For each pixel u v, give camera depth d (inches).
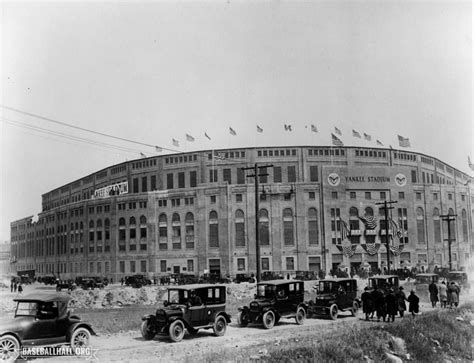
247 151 4234.7
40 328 745.6
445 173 4982.8
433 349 973.8
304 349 808.9
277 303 1123.3
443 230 4119.1
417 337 993.5
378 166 3939.5
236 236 3745.1
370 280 1466.5
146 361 740.7
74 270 4660.4
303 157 4195.4
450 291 1498.5
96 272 4347.9
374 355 856.9
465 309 1439.5
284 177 4178.2
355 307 1334.9
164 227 3973.9
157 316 940.0
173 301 986.7
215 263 3762.3
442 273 2957.7
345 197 3816.4
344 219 3777.1
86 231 4498.0
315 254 3715.6
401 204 3929.6
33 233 5767.7
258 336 987.3
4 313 1240.2
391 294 1190.9
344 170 3848.4
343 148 4252.0
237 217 3767.2
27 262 5871.1
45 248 5354.3
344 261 3710.6
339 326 1100.5
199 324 962.1
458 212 4239.7
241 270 3693.4
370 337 920.9
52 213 5211.6
